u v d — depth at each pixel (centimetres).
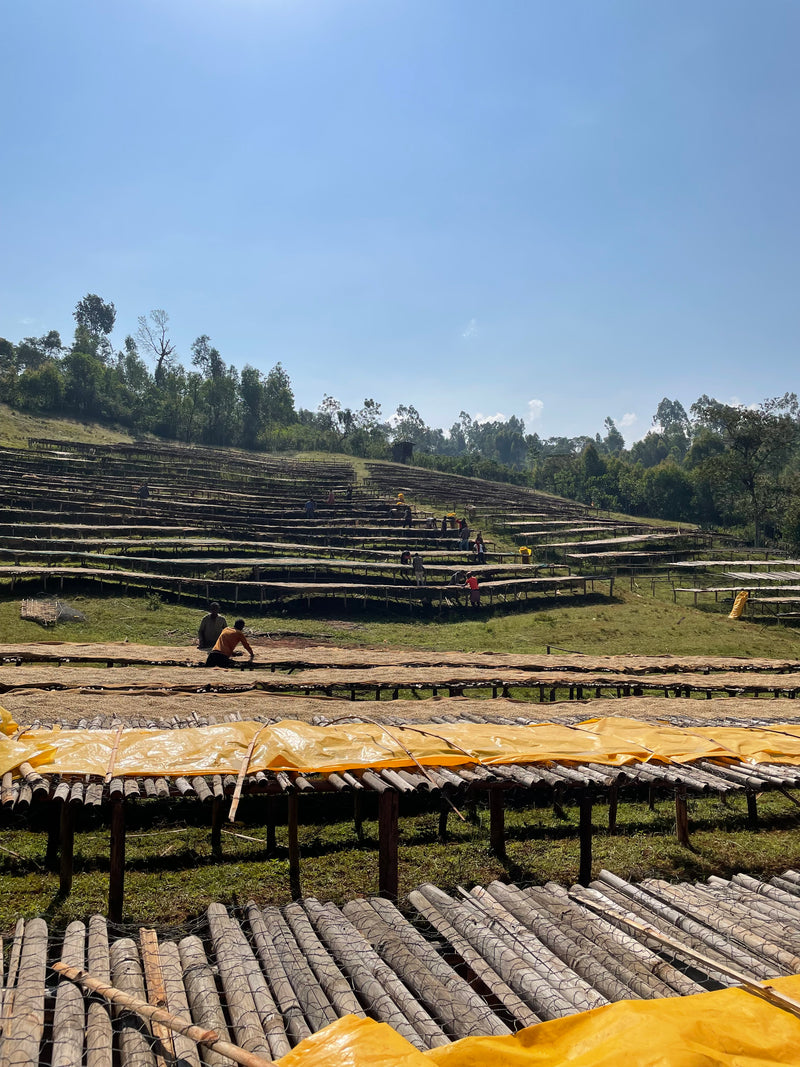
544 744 1044
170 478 5356
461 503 6103
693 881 1033
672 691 2180
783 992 544
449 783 913
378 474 7144
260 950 643
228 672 1719
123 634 2380
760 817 1331
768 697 1995
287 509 4806
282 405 9631
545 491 8812
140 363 9750
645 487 8144
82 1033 503
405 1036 524
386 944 656
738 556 5009
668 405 17688
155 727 1140
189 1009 552
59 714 1209
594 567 4475
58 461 5238
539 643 2762
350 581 3394
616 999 579
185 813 1197
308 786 867
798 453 10031
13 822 1095
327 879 988
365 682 1717
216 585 2952
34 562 3020
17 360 9744
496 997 604
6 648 1842
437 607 3228
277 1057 493
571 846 1143
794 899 791
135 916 854
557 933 682
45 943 620
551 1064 454
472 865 1055
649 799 1367
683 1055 430
